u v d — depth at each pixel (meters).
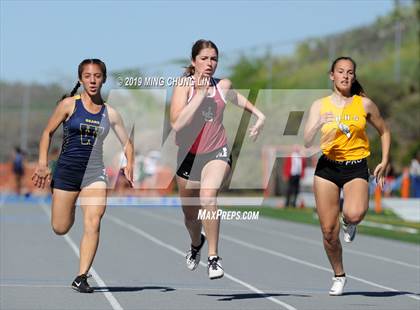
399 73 159.38
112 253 41.69
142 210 83.25
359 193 26.31
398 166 115.50
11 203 93.25
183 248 44.72
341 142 26.25
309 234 55.91
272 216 74.06
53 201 27.17
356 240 51.59
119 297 26.83
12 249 42.38
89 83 26.69
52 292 27.62
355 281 32.62
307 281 32.12
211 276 25.38
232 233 56.38
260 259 40.28
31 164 127.94
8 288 28.41
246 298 27.19
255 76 153.12
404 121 128.50
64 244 45.38
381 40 186.00
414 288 30.67
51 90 174.25
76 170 26.95
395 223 65.88
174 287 29.70
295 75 158.38
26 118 162.50
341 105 26.38
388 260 40.75
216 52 25.55
